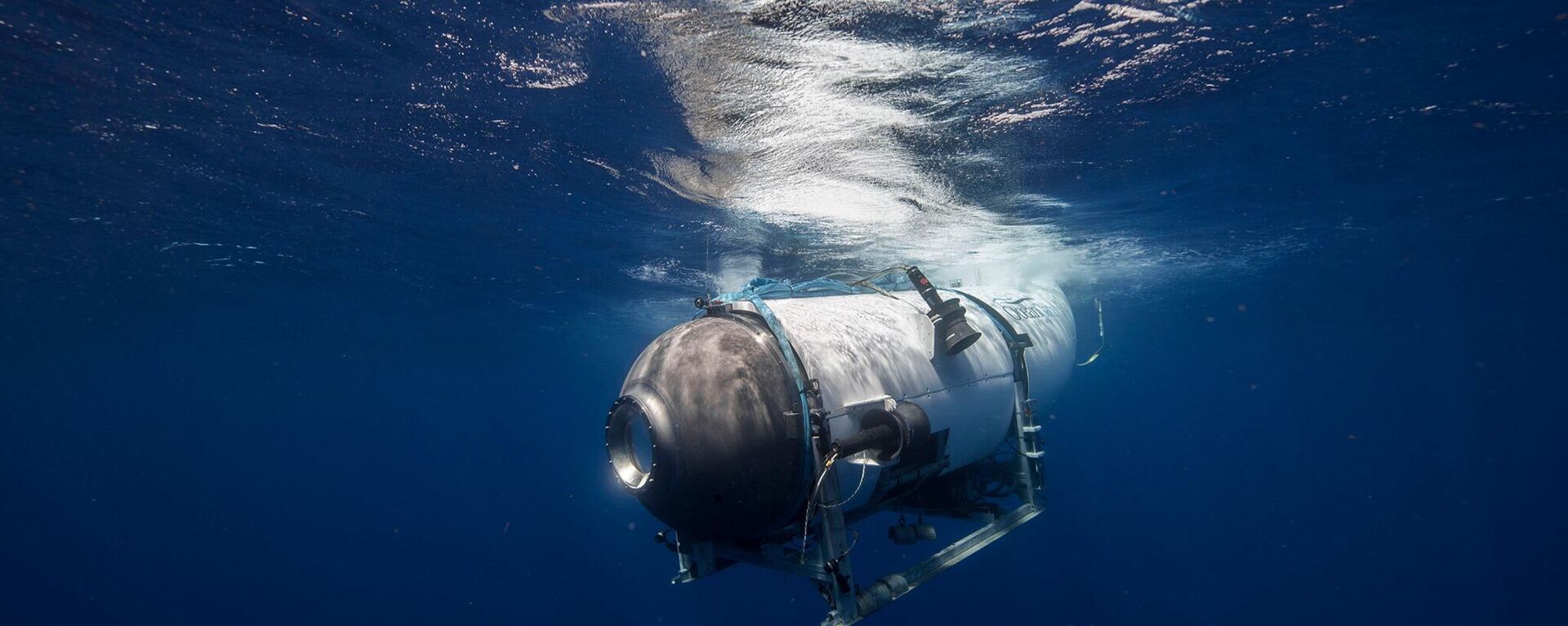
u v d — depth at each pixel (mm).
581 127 7488
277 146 8117
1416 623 28328
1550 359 59781
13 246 12750
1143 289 22125
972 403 5828
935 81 6449
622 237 12312
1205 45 6047
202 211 10734
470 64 6125
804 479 4422
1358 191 11969
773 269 14992
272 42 5773
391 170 8930
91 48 5887
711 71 6188
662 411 4316
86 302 18812
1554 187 12703
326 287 17438
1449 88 7402
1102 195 10531
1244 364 62656
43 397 49125
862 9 5191
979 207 10773
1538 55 6605
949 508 6695
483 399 68938
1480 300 31203
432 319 23500
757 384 4398
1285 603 29234
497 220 11336
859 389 4848
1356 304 30375
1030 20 5453
